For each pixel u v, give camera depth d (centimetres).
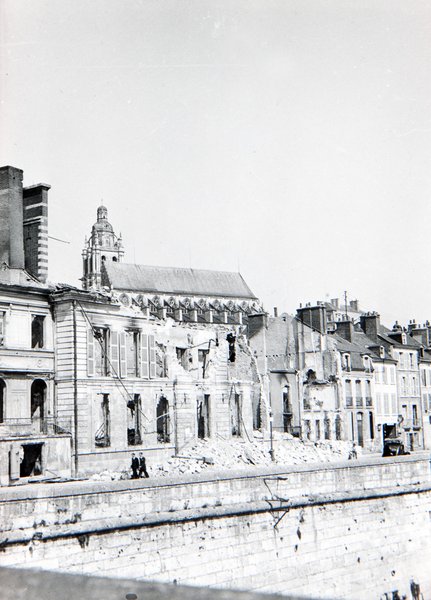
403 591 3362
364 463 3369
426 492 3628
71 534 2394
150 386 4353
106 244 13450
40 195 4316
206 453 4472
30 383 3847
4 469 3388
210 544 2747
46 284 4169
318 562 3077
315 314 6312
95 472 3900
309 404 6078
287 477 3048
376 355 6850
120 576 2491
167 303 12550
